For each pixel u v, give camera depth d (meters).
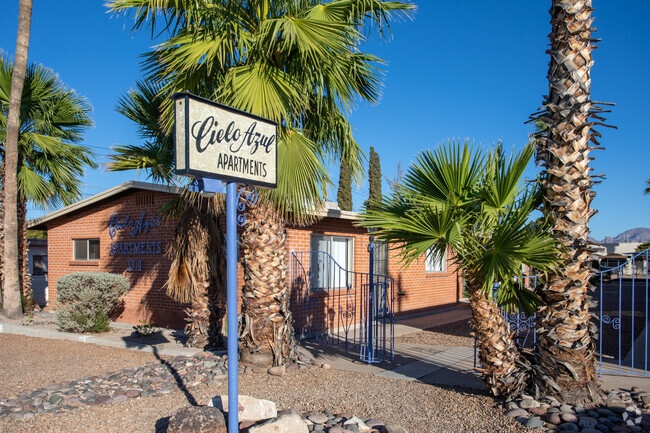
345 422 4.95
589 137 5.41
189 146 3.43
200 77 7.16
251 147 4.07
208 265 8.95
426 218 5.32
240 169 3.94
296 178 6.81
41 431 5.01
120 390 6.30
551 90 5.48
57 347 9.59
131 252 12.58
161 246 11.83
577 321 5.29
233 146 3.87
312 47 6.40
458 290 17.95
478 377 7.04
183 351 8.61
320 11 7.16
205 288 9.00
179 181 7.75
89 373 7.43
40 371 7.62
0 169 14.50
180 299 9.30
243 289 7.52
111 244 13.19
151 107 8.84
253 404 5.00
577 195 5.30
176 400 5.97
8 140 13.02
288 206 6.84
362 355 8.53
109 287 11.19
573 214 5.30
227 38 6.76
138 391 6.23
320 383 6.73
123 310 12.64
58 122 15.02
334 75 7.05
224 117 3.78
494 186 5.48
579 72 5.29
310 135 8.06
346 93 7.18
